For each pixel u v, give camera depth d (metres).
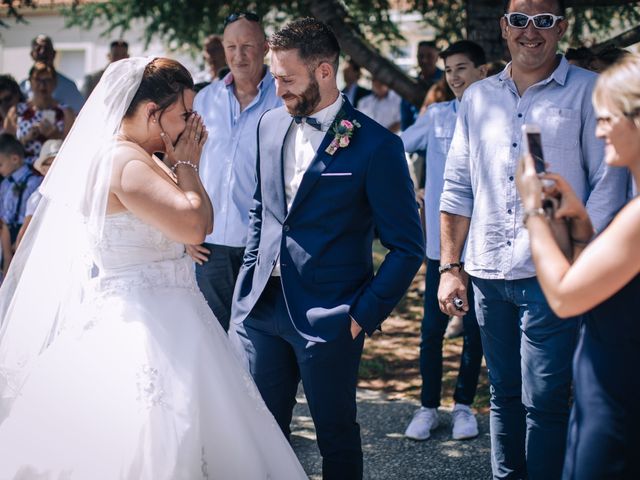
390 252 3.35
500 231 3.49
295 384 3.63
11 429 3.04
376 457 4.46
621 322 2.32
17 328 3.22
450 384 5.67
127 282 3.12
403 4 10.07
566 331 3.32
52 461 2.99
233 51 4.56
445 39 8.30
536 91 3.47
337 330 3.31
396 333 7.00
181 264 3.27
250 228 3.67
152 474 2.89
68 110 6.98
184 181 3.19
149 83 3.16
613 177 3.29
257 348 3.53
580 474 2.38
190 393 3.00
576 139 3.39
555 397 3.37
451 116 4.84
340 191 3.33
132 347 3.01
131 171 3.06
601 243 2.22
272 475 3.24
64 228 3.18
